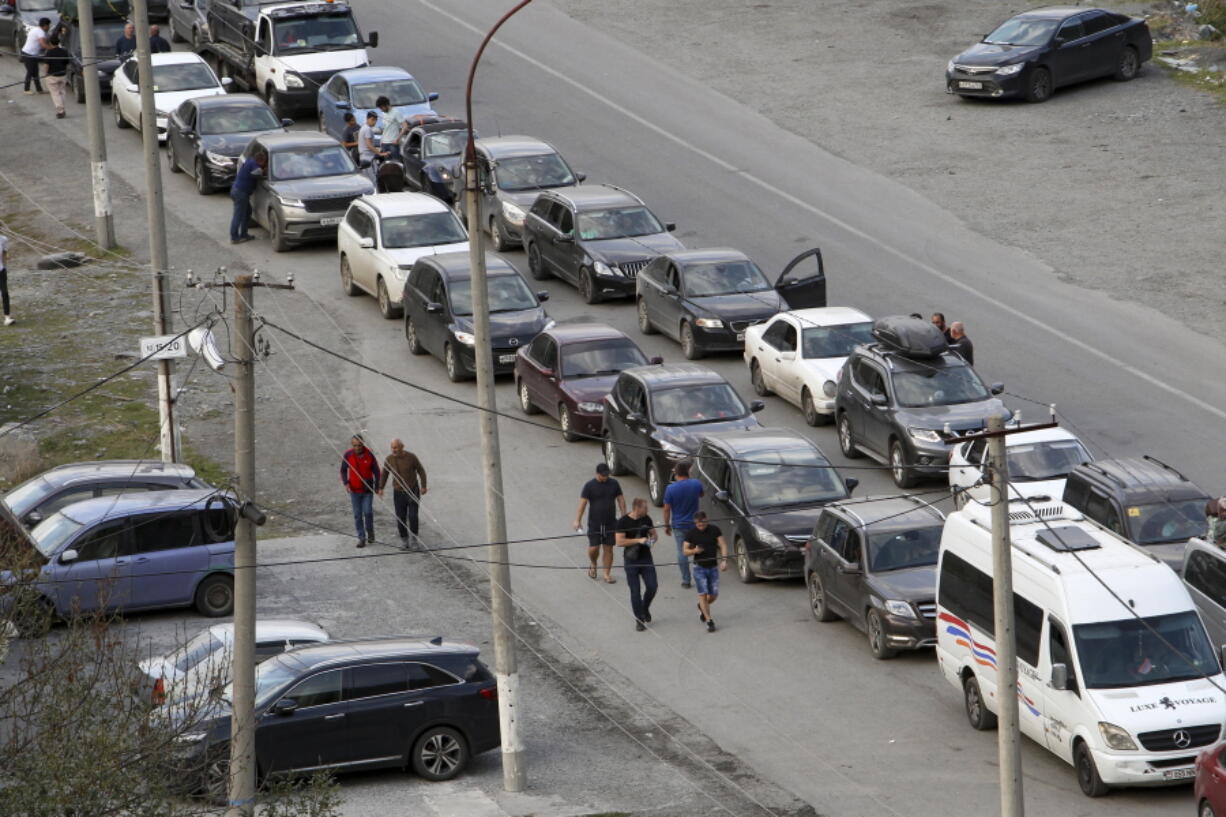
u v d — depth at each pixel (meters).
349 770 79.69
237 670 66.94
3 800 55.69
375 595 102.75
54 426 128.38
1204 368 129.12
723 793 78.38
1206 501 97.12
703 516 95.69
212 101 181.12
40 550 95.62
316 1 199.88
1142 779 75.56
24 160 192.38
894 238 157.00
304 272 158.88
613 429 119.25
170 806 57.72
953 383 116.00
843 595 95.50
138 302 153.50
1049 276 147.38
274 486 118.50
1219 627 87.75
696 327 133.88
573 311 147.25
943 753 82.25
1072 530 84.12
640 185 171.38
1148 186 163.50
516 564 106.12
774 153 179.25
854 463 119.06
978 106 188.38
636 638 96.94
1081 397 124.56
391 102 178.50
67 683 59.38
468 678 81.50
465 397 132.25
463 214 165.50
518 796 78.56
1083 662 77.62
